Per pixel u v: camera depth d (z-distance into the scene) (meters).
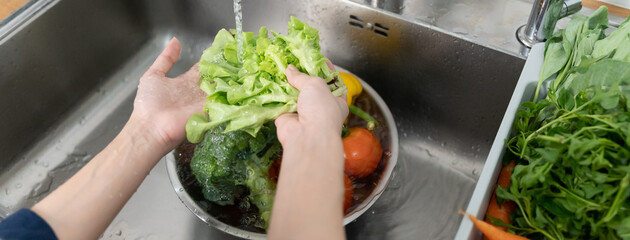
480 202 0.55
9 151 0.91
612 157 0.49
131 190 0.65
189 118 0.66
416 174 0.95
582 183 0.50
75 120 1.00
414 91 0.97
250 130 0.65
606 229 0.50
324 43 1.00
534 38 0.81
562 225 0.51
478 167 0.95
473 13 0.88
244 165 0.73
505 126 0.61
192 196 0.79
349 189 0.77
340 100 0.66
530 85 0.66
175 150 0.82
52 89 0.95
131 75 1.08
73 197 0.58
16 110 0.90
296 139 0.53
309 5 0.94
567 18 0.84
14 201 0.90
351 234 0.86
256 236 0.71
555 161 0.51
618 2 0.83
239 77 0.70
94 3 0.96
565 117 0.55
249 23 1.04
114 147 0.67
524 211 0.57
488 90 0.87
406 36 0.89
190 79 0.78
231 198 0.78
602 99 0.51
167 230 0.86
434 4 0.90
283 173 0.49
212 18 1.06
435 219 0.88
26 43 0.87
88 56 1.00
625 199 0.48
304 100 0.57
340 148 0.51
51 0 0.89
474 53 0.83
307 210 0.43
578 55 0.64
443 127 0.97
